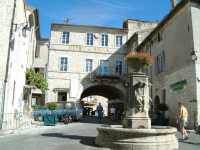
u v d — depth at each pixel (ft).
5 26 41.04
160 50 66.69
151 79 73.67
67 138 29.81
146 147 21.29
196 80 45.34
